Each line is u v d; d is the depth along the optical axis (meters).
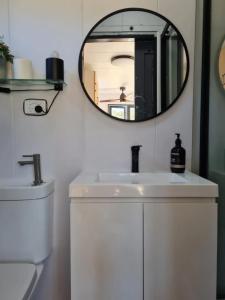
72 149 1.36
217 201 1.19
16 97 1.33
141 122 1.36
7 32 1.31
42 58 1.32
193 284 0.99
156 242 0.99
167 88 1.35
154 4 1.33
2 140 1.34
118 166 1.37
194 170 1.37
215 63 1.21
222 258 1.17
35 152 1.35
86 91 1.33
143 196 0.98
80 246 0.99
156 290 0.99
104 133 1.36
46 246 1.22
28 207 1.17
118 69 1.34
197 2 1.31
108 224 0.99
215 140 1.21
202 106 1.27
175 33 1.33
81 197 0.99
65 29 1.32
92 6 1.32
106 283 0.99
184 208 0.98
